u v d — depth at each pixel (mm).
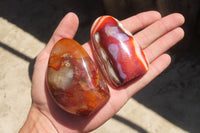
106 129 425
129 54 282
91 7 559
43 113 292
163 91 452
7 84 481
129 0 453
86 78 260
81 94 258
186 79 459
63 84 259
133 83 301
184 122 424
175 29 328
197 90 447
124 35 289
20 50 519
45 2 582
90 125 288
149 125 425
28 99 464
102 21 296
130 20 340
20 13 572
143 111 435
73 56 265
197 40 480
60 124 287
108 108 290
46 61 292
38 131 283
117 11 477
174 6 437
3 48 523
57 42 276
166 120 427
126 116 433
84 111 261
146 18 339
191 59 477
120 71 282
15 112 453
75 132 288
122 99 296
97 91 261
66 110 266
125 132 421
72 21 291
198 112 429
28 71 492
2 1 595
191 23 455
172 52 486
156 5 446
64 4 574
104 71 294
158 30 330
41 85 286
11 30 548
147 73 305
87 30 529
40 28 546
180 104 438
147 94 451
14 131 437
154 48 324
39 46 522
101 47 290
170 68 474
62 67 262
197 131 415
